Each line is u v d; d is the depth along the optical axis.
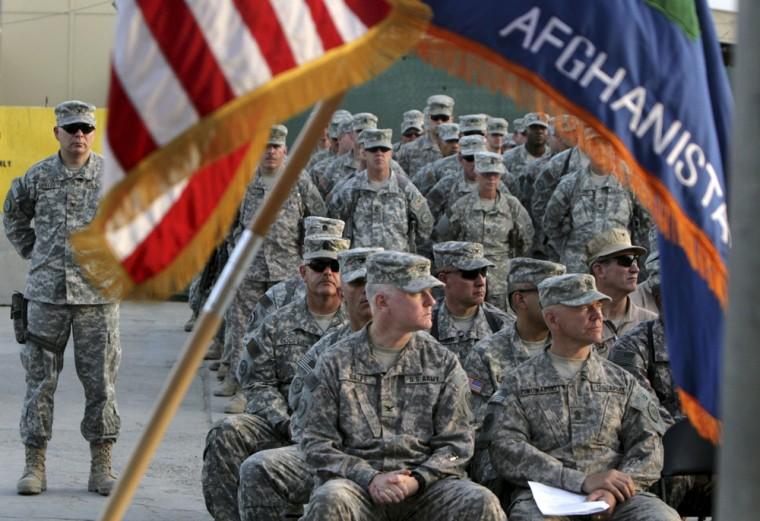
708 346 4.45
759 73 2.73
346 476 6.37
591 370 6.66
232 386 12.23
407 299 6.46
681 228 4.40
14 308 9.03
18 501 8.73
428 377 6.57
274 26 3.80
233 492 7.48
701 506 7.11
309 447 6.49
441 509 6.33
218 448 7.47
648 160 4.37
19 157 17.95
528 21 4.27
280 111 3.78
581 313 6.57
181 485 9.30
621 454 6.61
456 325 8.30
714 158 4.45
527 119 14.73
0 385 12.41
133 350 14.64
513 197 12.68
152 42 3.71
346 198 12.76
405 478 6.30
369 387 6.55
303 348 7.73
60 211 8.99
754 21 2.73
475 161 12.57
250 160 4.00
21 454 9.98
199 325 3.93
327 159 15.63
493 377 7.41
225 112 3.71
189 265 3.94
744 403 2.74
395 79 19.45
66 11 23.39
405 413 6.53
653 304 8.66
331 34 3.87
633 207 12.16
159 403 3.90
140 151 3.66
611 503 6.30
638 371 7.38
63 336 9.02
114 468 9.62
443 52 4.27
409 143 16.67
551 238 12.41
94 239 3.67
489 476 6.77
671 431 6.69
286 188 3.97
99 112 17.48
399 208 12.74
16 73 23.38
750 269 2.73
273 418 7.56
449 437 6.49
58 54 23.42
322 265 7.74
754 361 2.73
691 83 4.39
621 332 8.27
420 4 3.94
